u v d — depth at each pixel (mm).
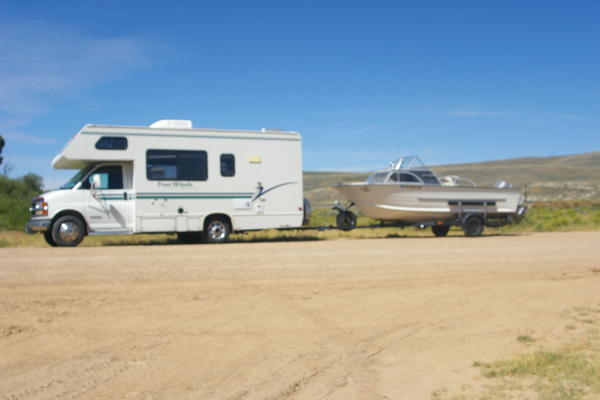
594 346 6906
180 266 11406
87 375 5652
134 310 8047
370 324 7863
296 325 7680
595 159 194000
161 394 5234
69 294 8742
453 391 5418
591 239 19406
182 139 16641
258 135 17562
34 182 33031
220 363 6152
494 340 7223
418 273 11492
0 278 9688
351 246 16031
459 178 22062
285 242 17672
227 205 17125
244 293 9266
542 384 5512
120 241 18297
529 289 10234
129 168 16312
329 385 5598
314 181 103688
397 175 20516
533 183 127062
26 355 6148
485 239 19406
